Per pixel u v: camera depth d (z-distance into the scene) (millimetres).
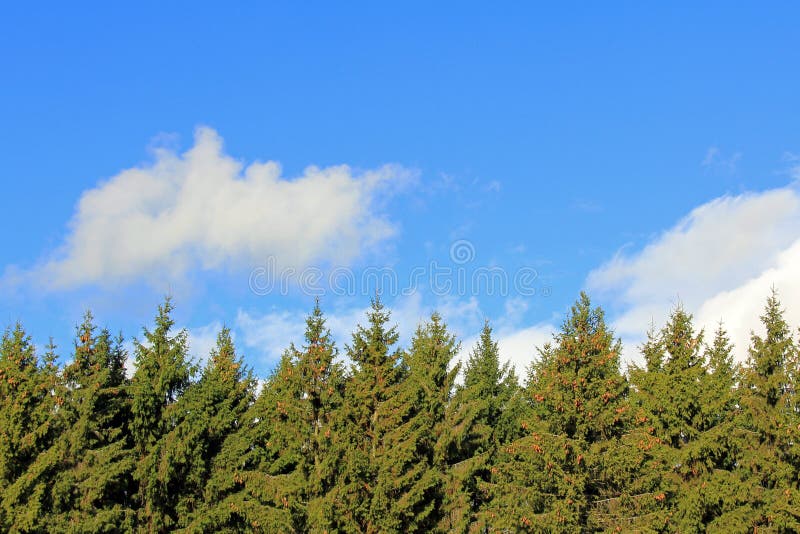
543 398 36531
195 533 36219
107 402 37844
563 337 37750
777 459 37344
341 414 38500
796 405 38094
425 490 38625
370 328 41625
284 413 38938
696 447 37094
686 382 38375
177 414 38062
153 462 36500
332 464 36844
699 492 36281
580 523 34719
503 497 36406
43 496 34000
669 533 36375
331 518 35531
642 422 37438
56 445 34500
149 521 36781
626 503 34438
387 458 37375
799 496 35406
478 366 52594
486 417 48125
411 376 42844
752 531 36406
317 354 39344
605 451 34969
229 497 37812
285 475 38844
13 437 34156
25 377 35562
